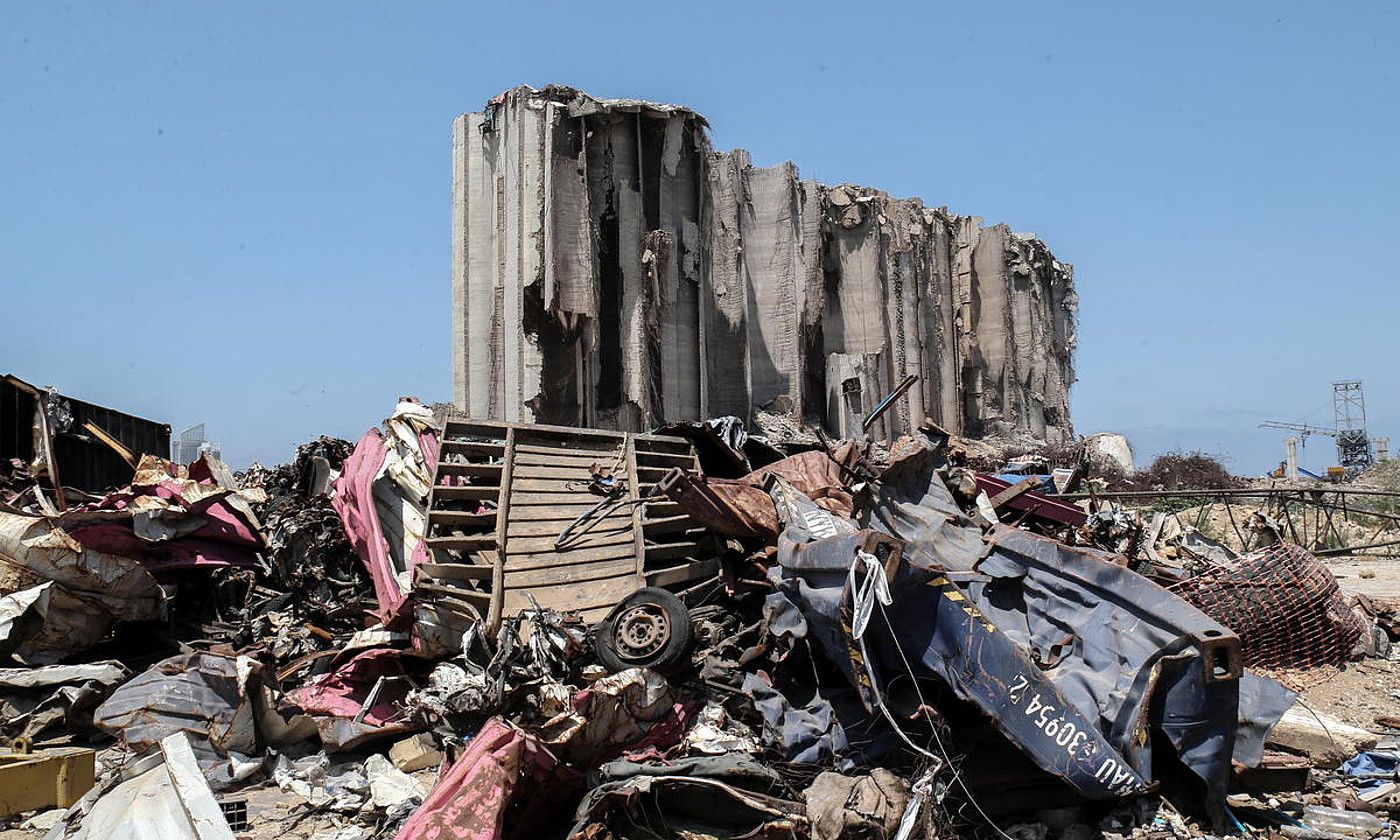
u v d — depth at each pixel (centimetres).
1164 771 698
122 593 1090
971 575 787
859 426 3597
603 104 3047
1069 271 5666
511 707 852
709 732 789
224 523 1284
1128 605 710
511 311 2877
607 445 1290
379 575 1134
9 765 650
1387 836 669
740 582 995
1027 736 657
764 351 3484
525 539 1090
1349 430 6631
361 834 703
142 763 648
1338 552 2348
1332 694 1018
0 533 1019
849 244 3941
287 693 978
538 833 635
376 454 1252
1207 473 3847
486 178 3044
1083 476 1484
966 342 4688
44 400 1659
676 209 3197
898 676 698
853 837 609
